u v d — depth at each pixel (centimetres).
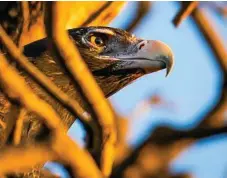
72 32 1307
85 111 794
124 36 1309
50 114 706
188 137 968
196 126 951
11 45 743
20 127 820
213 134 939
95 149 723
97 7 1421
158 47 1288
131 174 1038
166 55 1277
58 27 697
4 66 713
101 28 1310
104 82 1309
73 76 709
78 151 690
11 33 1165
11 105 859
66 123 1195
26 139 1080
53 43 705
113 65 1294
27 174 1077
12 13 1160
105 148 721
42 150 702
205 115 962
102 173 718
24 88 710
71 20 1403
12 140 787
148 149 1026
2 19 1175
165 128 1004
